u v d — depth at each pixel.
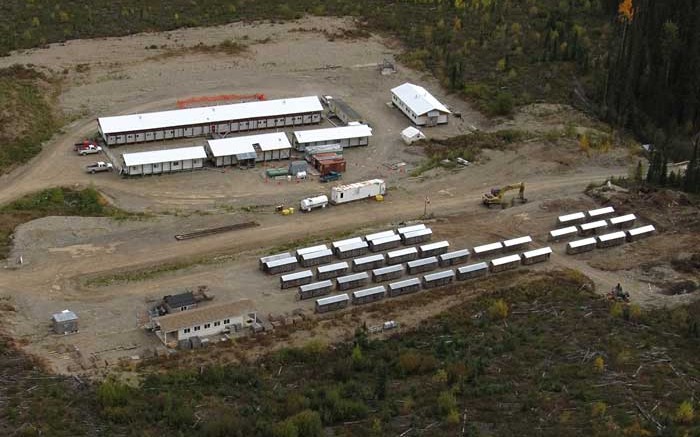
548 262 133.12
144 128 164.75
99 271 124.00
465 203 149.12
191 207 145.12
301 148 165.25
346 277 123.81
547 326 114.38
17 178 151.62
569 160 165.38
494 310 116.81
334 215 143.50
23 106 169.50
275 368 105.50
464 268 127.19
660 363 104.75
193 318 110.88
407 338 112.56
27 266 123.88
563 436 89.38
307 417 90.12
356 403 95.12
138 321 113.62
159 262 127.12
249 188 152.25
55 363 104.25
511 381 100.62
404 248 133.38
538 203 149.12
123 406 94.25
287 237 135.88
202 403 96.19
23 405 93.06
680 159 171.62
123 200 146.50
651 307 121.25
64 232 132.50
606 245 137.88
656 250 137.50
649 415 93.31
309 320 115.81
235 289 121.69
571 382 100.12
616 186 155.12
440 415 93.81
